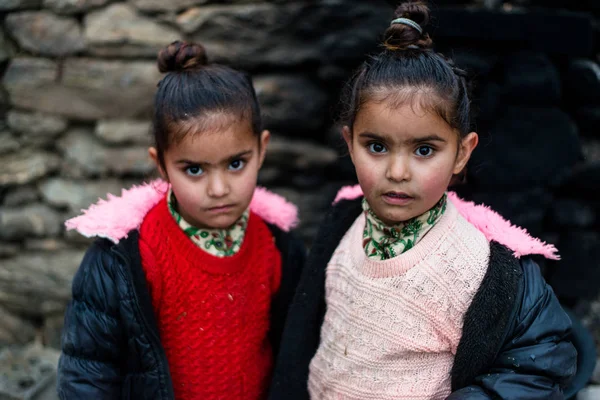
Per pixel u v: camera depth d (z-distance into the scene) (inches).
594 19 79.2
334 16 77.7
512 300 38.5
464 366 39.0
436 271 39.7
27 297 89.7
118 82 82.6
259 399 51.1
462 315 39.6
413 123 36.5
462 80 39.5
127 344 45.2
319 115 82.9
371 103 37.4
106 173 86.4
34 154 87.5
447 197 43.5
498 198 78.4
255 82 81.4
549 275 84.8
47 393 70.0
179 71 46.2
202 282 46.7
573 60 78.2
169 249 46.4
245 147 43.8
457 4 76.2
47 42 83.5
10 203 89.0
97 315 44.2
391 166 37.5
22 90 85.4
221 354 47.5
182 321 46.8
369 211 42.4
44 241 88.7
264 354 51.7
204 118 42.1
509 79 75.8
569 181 82.7
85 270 45.1
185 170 43.9
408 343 40.1
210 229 47.4
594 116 79.8
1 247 89.4
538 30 74.5
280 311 52.4
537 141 77.3
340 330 43.6
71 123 86.8
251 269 49.4
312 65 81.1
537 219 79.8
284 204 54.2
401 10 41.6
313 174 85.4
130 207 47.1
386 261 40.6
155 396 44.4
